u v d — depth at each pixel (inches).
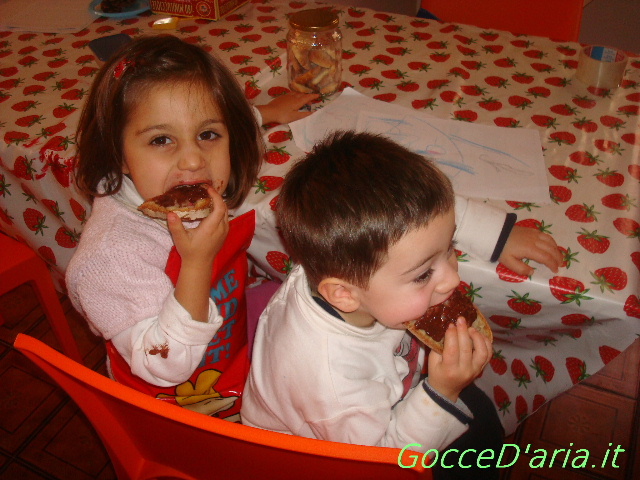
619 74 44.5
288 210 27.9
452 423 29.3
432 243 25.7
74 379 21.6
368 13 58.4
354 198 25.4
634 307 28.9
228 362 36.7
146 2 61.1
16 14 60.2
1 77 49.6
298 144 40.5
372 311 28.2
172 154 32.0
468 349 28.5
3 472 52.6
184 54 32.2
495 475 35.8
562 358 34.9
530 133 40.6
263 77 49.0
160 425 23.1
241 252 36.1
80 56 52.6
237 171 36.7
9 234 51.0
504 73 48.0
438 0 64.6
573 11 59.7
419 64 49.8
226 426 19.5
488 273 31.5
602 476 51.9
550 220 33.5
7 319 66.1
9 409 57.3
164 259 33.0
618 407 57.2
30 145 41.0
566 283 30.0
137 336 30.9
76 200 41.8
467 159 38.2
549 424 56.1
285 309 30.5
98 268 30.5
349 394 27.0
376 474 20.7
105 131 32.5
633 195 35.1
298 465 21.9
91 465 53.0
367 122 42.1
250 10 59.8
